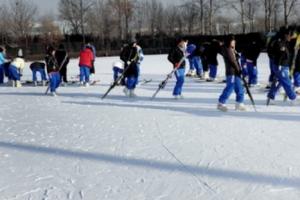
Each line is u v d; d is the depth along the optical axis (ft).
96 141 25.27
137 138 25.64
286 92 36.60
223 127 27.91
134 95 44.78
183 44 41.22
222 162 20.47
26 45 174.40
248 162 20.30
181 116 32.30
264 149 22.38
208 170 19.42
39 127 30.07
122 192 17.21
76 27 206.28
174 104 38.55
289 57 36.81
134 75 44.42
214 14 180.34
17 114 36.22
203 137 25.35
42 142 25.59
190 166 20.06
